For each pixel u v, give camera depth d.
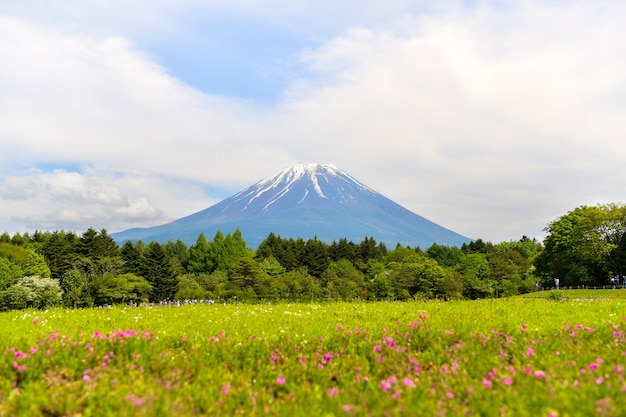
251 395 6.74
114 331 10.70
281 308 18.53
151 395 6.30
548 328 11.30
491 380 7.10
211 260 134.25
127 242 100.81
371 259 144.50
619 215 71.56
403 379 7.24
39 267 79.25
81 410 6.20
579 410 5.47
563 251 80.31
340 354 9.29
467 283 91.25
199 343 9.85
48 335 10.10
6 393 6.65
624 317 13.82
